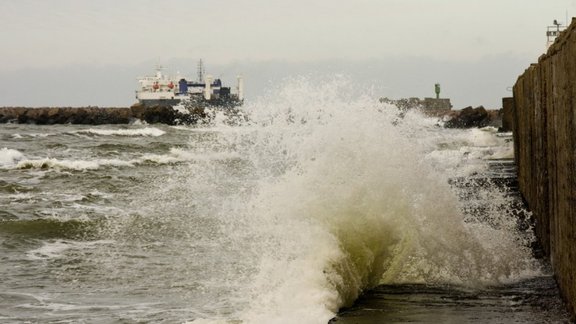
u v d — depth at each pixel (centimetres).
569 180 1170
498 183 3356
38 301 1536
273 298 1389
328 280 1418
